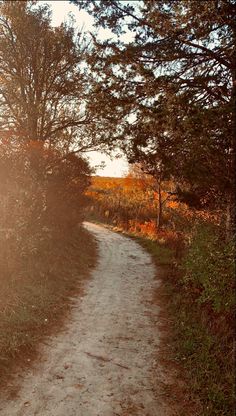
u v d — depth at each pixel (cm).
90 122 1495
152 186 2339
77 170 1500
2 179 1189
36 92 1455
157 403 517
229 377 561
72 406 495
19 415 464
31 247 1063
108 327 798
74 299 963
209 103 835
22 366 584
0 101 1458
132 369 613
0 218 1098
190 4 743
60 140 1573
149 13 836
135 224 2628
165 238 1966
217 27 777
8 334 648
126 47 875
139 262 1559
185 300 944
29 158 1320
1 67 1416
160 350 696
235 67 781
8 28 1380
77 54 1441
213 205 1109
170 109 782
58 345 679
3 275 862
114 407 501
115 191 4247
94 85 1000
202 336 707
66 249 1397
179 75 892
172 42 845
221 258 808
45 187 1303
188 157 823
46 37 1398
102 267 1401
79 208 1689
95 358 644
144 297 1050
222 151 775
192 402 521
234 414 483
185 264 1049
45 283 967
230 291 736
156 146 928
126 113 971
